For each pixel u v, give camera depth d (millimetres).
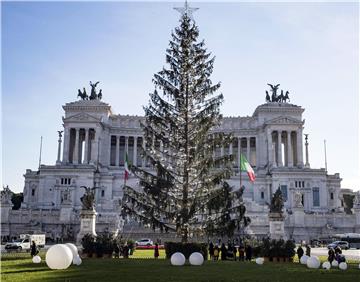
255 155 176875
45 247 82000
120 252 57281
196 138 59406
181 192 58938
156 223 56250
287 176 145750
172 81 62125
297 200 116875
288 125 161625
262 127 166625
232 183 148750
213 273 35594
